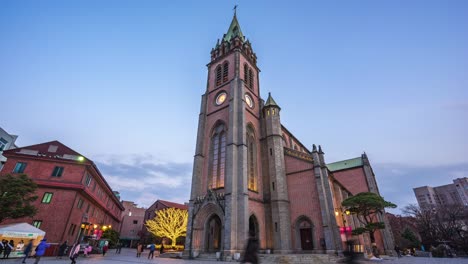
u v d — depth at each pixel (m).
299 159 37.22
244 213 29.45
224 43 52.81
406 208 70.69
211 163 38.47
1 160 45.59
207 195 33.28
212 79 49.12
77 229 38.69
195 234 32.12
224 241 28.30
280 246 31.36
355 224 42.19
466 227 61.22
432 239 60.69
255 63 53.66
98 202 47.03
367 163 55.56
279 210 33.53
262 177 38.09
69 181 36.78
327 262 24.08
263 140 41.03
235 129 36.09
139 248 36.25
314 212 32.47
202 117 43.47
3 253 24.17
